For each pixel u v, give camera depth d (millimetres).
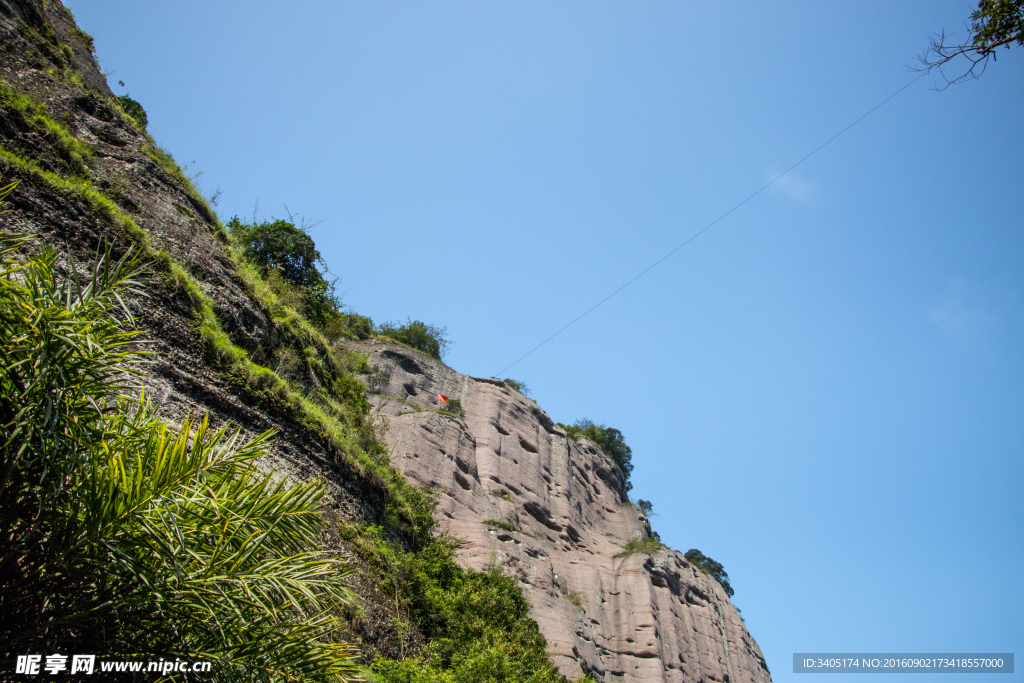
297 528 8477
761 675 44125
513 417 43656
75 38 26516
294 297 28859
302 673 8070
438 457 33281
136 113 30344
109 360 8602
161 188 22906
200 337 18547
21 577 7324
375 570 18422
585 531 42625
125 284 9320
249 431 18062
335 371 27844
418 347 45750
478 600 21984
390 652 16219
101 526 7543
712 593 44625
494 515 33844
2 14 22469
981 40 10641
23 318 7902
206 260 22172
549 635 28109
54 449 7730
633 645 34781
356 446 22859
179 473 8172
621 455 61000
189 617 7652
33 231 16578
